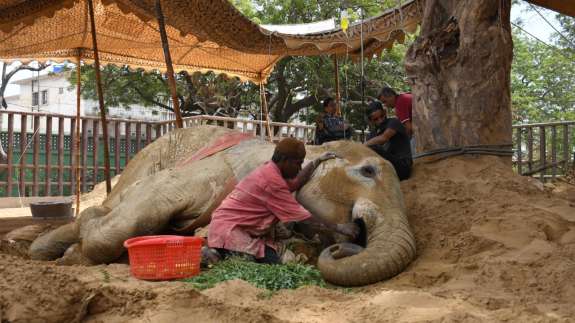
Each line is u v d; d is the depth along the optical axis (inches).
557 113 1070.4
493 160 255.0
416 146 278.5
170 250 181.5
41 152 668.7
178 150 270.5
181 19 362.9
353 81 960.9
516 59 1136.8
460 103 261.6
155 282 174.1
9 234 292.8
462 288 159.6
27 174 656.4
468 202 223.8
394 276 182.5
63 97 1541.6
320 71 937.5
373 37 398.3
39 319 135.4
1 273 151.3
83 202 559.5
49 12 364.2
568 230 195.8
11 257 175.2
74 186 614.5
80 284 146.6
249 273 178.9
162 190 231.1
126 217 226.8
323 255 189.3
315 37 388.5
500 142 260.2
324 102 384.2
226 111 1032.2
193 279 178.7
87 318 142.1
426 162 269.1
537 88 1117.7
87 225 240.8
